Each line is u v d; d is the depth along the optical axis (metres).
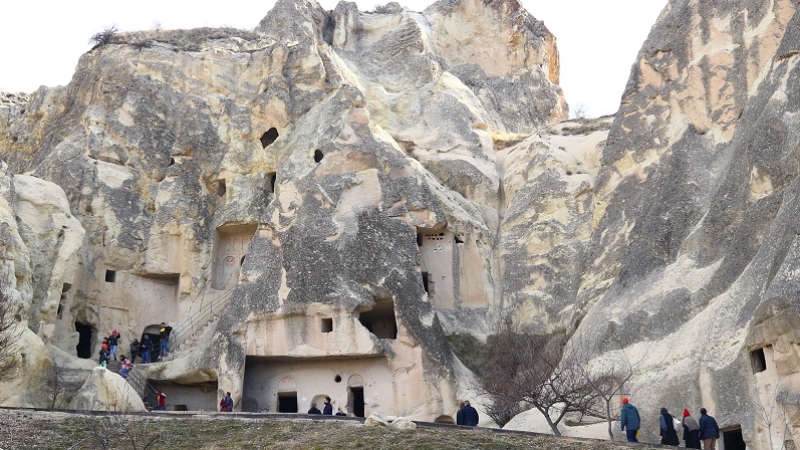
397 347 33.56
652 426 25.80
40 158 40.75
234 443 21.80
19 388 30.02
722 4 34.25
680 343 26.84
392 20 48.44
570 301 35.19
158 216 38.62
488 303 37.03
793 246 23.25
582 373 26.72
